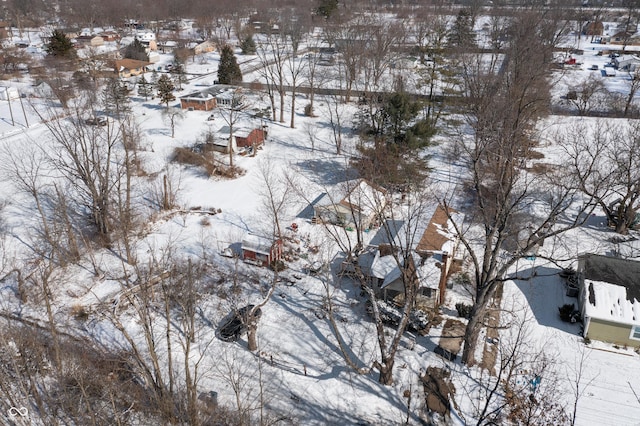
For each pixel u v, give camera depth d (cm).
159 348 2980
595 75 9081
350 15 11912
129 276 3519
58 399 2514
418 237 3694
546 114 5941
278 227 3828
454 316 3259
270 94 6662
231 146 5238
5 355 2694
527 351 2948
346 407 2628
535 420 2519
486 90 4772
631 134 4944
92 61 8812
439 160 5400
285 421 2525
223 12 13950
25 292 3453
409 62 8450
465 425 2528
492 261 2539
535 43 6128
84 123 4756
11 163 5238
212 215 4472
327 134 6306
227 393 2689
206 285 3516
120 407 2562
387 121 4678
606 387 2714
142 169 5275
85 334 3098
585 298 3073
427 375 2812
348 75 8012
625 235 4031
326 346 3023
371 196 4181
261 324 3181
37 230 4191
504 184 3172
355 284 3538
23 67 9456
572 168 4922
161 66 9819
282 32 9256
